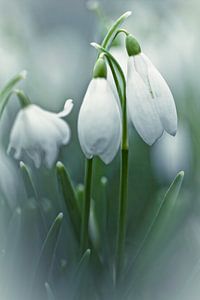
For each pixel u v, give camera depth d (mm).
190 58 453
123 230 293
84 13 580
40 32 563
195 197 379
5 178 357
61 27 577
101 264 309
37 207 302
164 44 461
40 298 297
